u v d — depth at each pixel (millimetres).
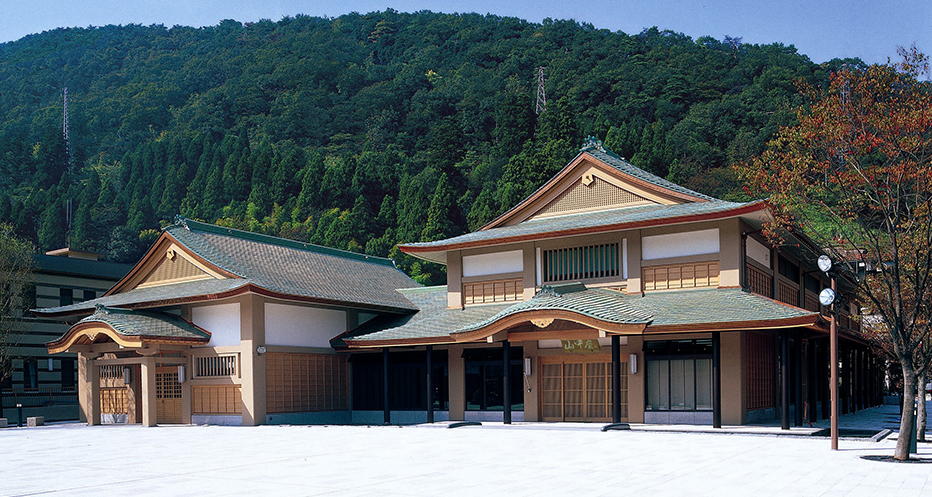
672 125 140750
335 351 39344
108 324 34156
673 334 30906
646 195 35000
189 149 152625
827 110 20766
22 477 17062
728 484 15172
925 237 21047
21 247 46469
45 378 48438
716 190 109875
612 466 18000
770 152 22203
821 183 21156
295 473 17156
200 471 17719
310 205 120688
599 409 33062
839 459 19156
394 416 38406
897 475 16391
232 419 35250
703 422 30656
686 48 168500
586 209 36500
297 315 37344
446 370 37312
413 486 15078
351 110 185500
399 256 96375
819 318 26516
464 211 108750
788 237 32781
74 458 21109
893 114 19797
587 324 29344
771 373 33812
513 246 36281
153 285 39500
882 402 55219
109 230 134250
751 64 153500
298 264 41094
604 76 157750
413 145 165250
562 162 100375
